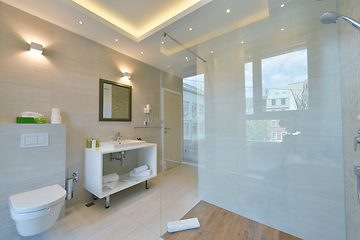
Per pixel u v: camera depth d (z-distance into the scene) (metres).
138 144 2.49
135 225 1.64
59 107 1.96
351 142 1.04
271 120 1.51
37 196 1.38
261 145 1.57
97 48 2.38
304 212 1.36
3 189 1.43
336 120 1.20
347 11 1.02
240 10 1.57
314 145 1.30
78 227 1.60
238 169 1.72
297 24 1.35
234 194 1.75
